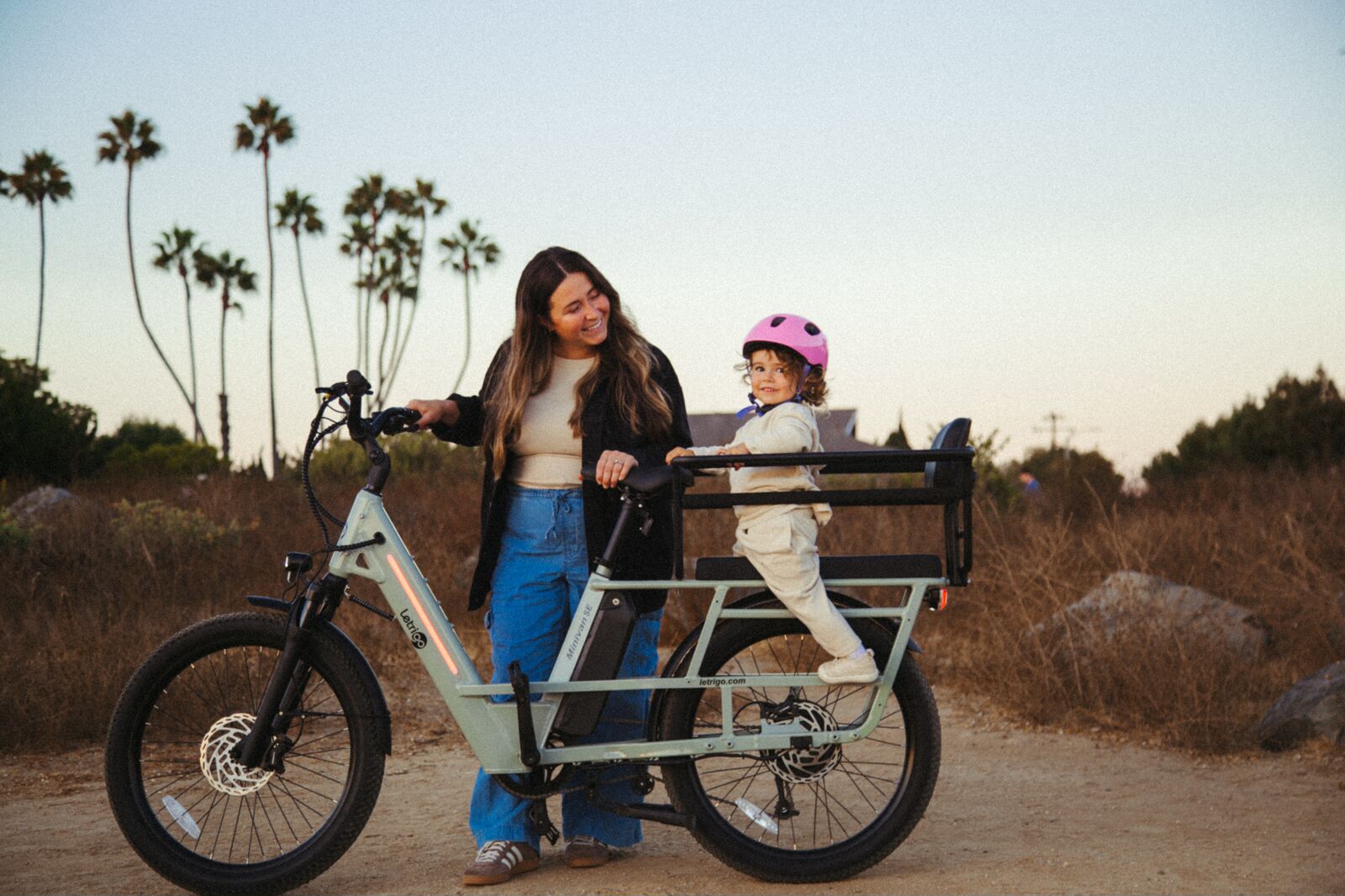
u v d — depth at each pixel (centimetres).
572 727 351
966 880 359
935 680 709
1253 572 803
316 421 357
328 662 351
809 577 354
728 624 367
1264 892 344
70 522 1061
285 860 344
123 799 339
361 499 356
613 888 353
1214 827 414
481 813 372
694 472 357
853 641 355
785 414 360
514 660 372
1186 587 726
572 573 373
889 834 360
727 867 374
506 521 378
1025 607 706
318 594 349
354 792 347
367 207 4906
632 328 382
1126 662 610
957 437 364
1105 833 410
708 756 360
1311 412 2656
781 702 376
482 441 385
